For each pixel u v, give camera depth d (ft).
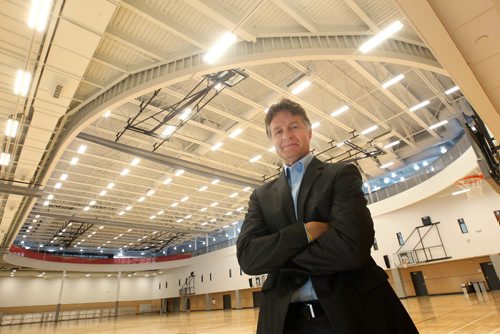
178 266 129.29
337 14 36.01
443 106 61.82
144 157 59.11
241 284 104.83
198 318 77.51
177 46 37.47
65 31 28.35
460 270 69.26
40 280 122.52
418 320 31.99
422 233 69.67
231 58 35.76
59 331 62.54
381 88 48.73
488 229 61.31
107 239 128.77
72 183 76.07
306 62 44.91
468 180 54.75
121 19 33.88
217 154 71.46
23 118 40.75
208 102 47.91
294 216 4.88
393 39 37.81
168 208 100.01
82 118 42.80
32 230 108.68
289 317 4.30
